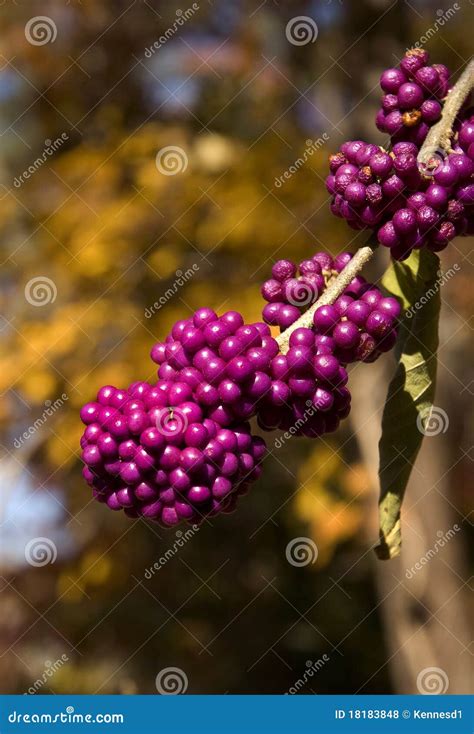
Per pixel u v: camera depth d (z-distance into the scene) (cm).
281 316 143
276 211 475
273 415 140
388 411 153
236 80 512
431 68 146
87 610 578
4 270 495
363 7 480
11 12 508
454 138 144
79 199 485
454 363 534
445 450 481
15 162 536
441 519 475
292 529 598
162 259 467
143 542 559
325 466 505
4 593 564
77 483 518
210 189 476
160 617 588
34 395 459
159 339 469
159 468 136
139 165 496
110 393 141
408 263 156
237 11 510
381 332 139
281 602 626
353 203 141
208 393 135
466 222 143
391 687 591
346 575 633
